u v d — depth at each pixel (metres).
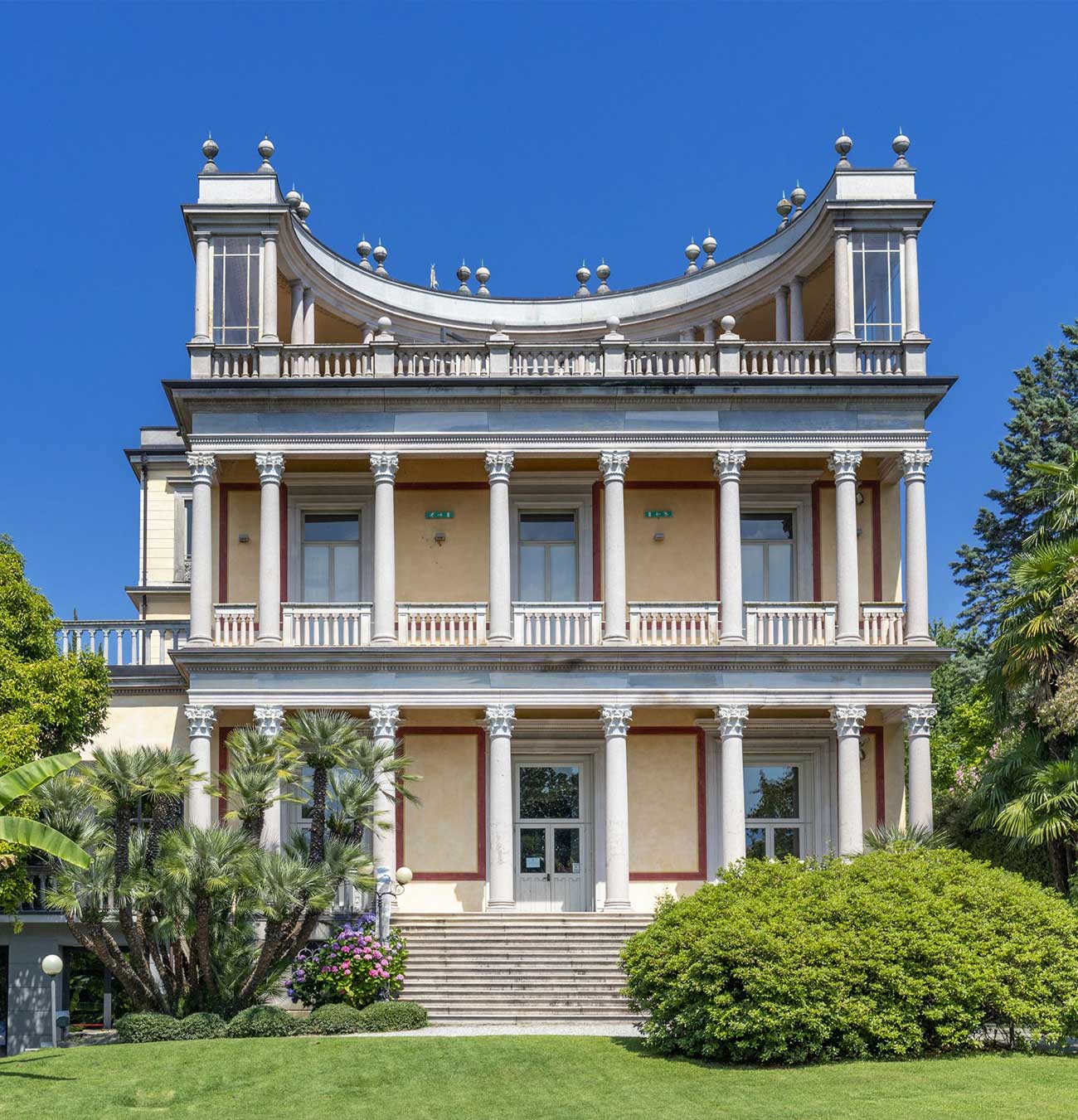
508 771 31.11
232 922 25.75
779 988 20.56
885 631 32.31
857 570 33.81
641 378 32.16
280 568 34.34
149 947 25.31
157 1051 22.48
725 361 32.75
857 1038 21.09
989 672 28.78
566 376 32.38
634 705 31.45
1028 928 22.19
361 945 26.52
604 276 42.16
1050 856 27.47
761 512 35.28
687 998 21.47
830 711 32.06
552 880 34.03
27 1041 31.16
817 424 32.34
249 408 32.25
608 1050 22.34
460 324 39.34
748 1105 18.31
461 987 27.58
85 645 34.47
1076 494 28.41
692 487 34.91
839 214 32.91
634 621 32.12
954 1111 17.78
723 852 31.17
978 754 44.09
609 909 30.55
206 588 31.80
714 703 31.50
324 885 24.98
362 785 26.52
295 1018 25.19
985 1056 21.28
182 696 33.66
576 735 34.25
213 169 32.91
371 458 32.22
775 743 34.22
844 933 21.55
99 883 24.47
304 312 35.44
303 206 36.91
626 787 31.44
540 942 28.92
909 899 22.31
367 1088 19.88
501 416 32.34
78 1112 18.69
